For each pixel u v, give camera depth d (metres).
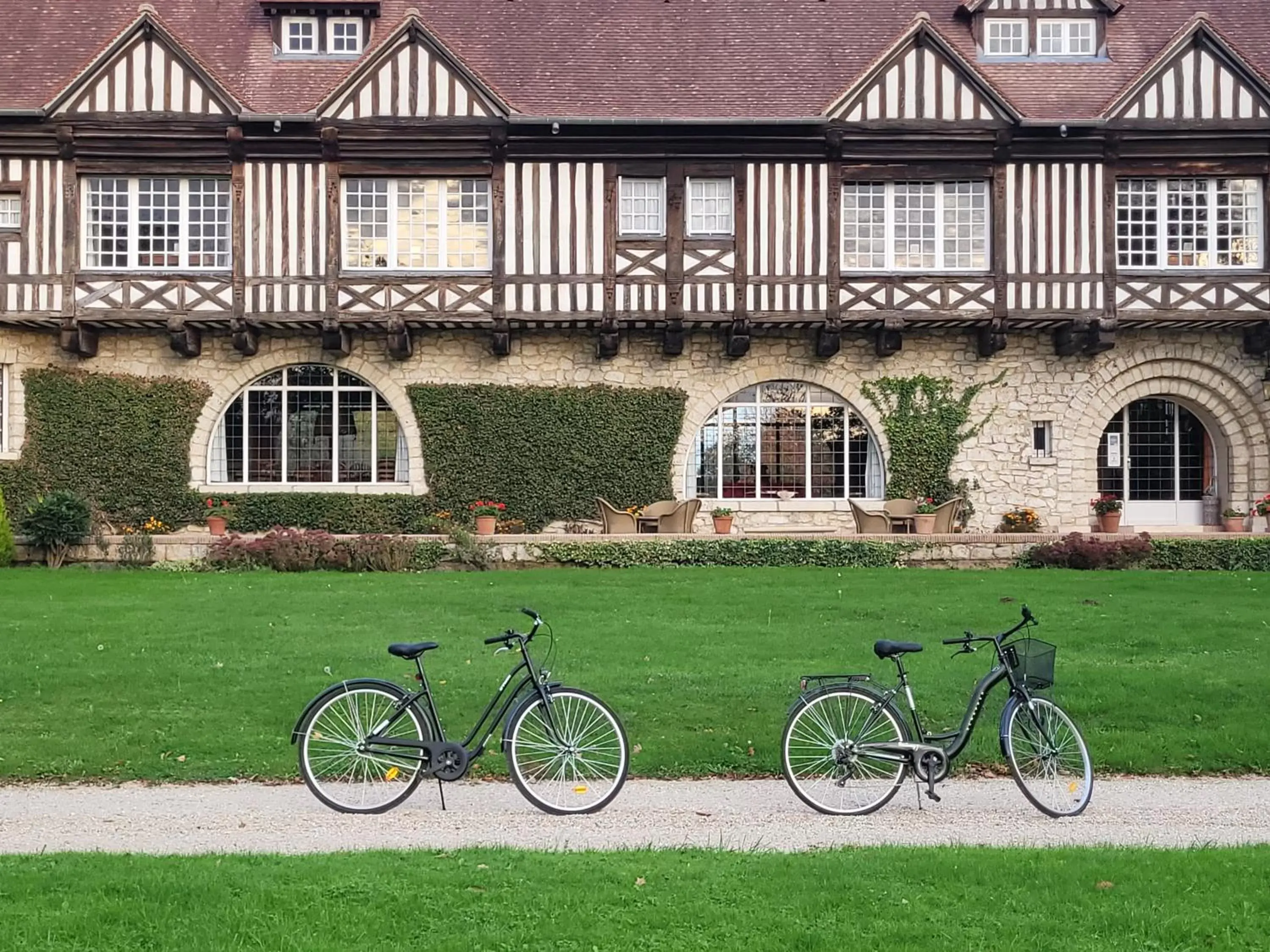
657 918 5.03
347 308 19.08
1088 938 4.90
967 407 19.92
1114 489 20.61
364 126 18.97
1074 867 5.71
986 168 19.23
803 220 19.16
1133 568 17.64
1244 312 19.19
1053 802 7.08
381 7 20.83
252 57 20.36
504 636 7.24
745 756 8.27
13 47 20.38
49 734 8.62
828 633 11.71
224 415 19.95
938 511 18.92
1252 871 5.66
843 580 15.55
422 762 7.09
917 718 7.31
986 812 7.12
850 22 21.09
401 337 19.23
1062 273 19.17
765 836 6.54
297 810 7.12
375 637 11.45
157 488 19.59
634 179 19.34
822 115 18.97
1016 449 19.94
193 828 6.68
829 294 19.03
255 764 8.10
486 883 5.44
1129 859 5.86
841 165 19.20
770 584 15.10
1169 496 20.66
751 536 18.11
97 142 18.95
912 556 17.86
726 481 20.19
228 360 19.77
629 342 19.94
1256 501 19.97
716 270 19.12
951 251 19.41
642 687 9.62
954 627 12.08
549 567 17.55
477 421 19.80
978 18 20.62
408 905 5.14
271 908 5.10
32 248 18.97
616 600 13.70
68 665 10.22
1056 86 20.11
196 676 9.89
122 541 17.61
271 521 19.52
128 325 19.28
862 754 7.08
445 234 19.38
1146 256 19.48
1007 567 17.89
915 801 7.42
